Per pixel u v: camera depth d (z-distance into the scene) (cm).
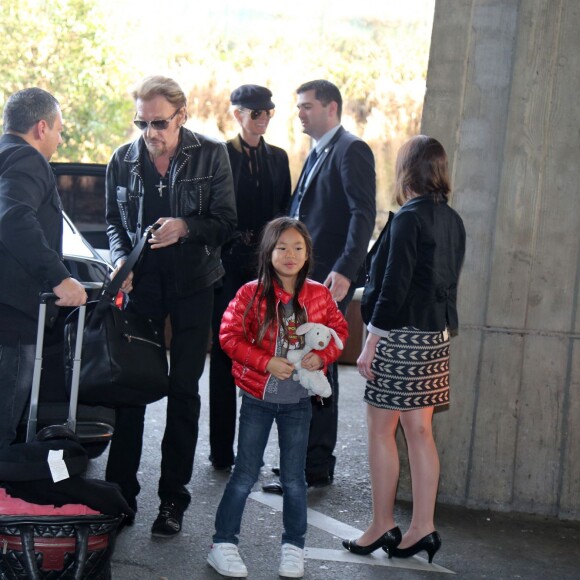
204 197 420
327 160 498
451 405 480
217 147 424
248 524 442
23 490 306
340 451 589
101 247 732
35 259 341
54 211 369
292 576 379
